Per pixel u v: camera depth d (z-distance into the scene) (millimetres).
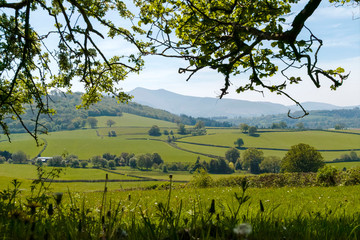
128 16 10359
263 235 1803
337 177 25797
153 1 5926
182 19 5793
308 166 77000
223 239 1622
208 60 4621
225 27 5082
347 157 198000
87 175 141250
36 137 8703
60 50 8750
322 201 9672
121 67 12531
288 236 1901
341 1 6430
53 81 11148
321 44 4398
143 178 140625
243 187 1575
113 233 1562
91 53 8969
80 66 9969
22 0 8602
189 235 1700
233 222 1736
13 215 1789
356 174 24172
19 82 10961
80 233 1607
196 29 5566
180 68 4641
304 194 14430
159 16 5941
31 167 166000
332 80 4355
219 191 16641
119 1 10070
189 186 31094
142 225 2336
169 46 4656
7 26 9359
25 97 11312
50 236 1629
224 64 4539
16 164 177625
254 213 3686
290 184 28031
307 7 4250
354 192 14320
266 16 5586
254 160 183000
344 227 2520
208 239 1609
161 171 188125
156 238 1753
